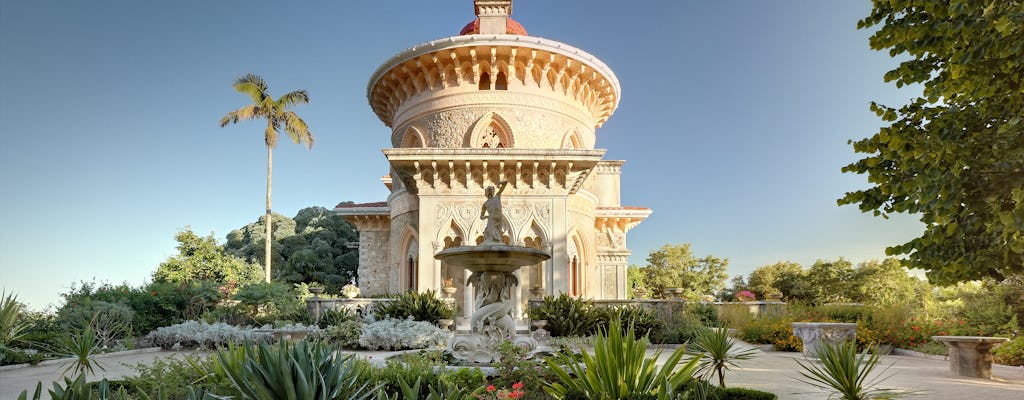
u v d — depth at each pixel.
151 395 8.17
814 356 14.93
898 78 8.15
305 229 51.34
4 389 11.09
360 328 17.91
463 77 27.23
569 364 6.79
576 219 27.09
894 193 7.56
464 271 24.88
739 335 21.27
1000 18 6.04
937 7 7.21
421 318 20.17
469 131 26.78
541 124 27.30
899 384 11.30
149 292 22.28
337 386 5.10
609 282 34.88
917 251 7.53
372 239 31.17
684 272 58.22
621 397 6.01
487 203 13.40
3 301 11.07
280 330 16.94
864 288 41.81
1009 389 10.68
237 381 4.75
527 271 24.77
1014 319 16.88
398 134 29.66
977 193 6.75
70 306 19.14
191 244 37.19
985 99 7.11
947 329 17.70
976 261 6.85
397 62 27.61
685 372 6.51
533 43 25.97
